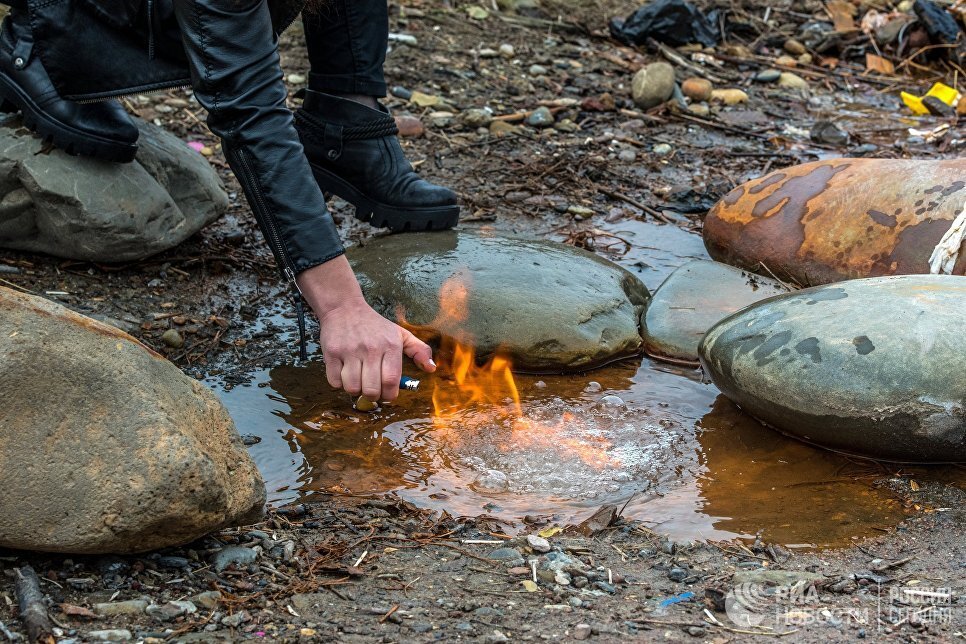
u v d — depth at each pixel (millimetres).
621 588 2109
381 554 2205
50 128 3240
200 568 2055
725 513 2482
